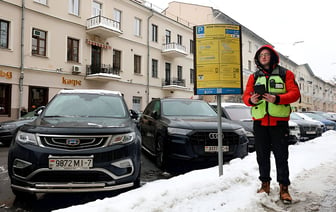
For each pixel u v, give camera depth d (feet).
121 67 73.77
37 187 10.50
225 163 17.15
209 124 17.15
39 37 55.77
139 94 78.84
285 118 10.73
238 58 12.84
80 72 62.54
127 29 75.61
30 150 10.87
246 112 27.37
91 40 65.72
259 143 11.18
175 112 21.08
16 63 51.47
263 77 11.07
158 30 86.84
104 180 11.05
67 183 10.60
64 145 10.95
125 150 11.68
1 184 14.56
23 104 52.37
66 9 60.44
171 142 16.79
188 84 99.86
